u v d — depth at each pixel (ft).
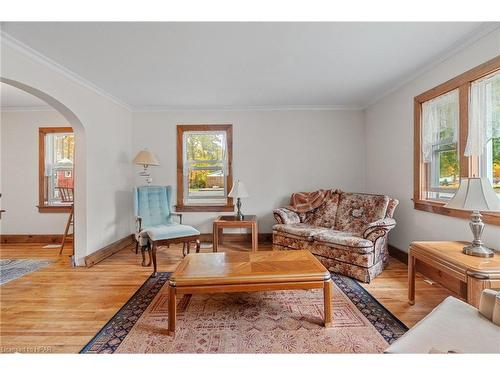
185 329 6.16
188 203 14.98
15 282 9.02
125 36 7.16
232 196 12.62
